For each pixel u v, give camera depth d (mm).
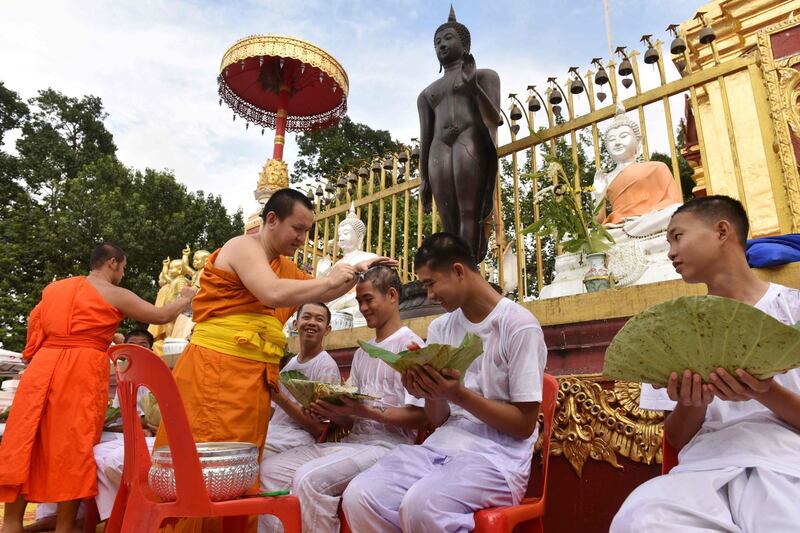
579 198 4285
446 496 2141
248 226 8859
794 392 1785
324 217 7547
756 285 2039
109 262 4344
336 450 3064
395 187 6469
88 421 3867
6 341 19531
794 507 1511
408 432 3254
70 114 29469
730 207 2068
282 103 8617
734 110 7199
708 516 1543
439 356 2146
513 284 5355
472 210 4895
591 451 3018
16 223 22828
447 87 5148
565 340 3365
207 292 3070
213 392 2908
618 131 5492
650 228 4391
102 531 4371
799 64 5148
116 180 24781
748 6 7305
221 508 2250
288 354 4309
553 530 3107
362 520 2334
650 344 1669
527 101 5121
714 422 1956
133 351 2352
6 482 3615
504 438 2461
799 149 4125
